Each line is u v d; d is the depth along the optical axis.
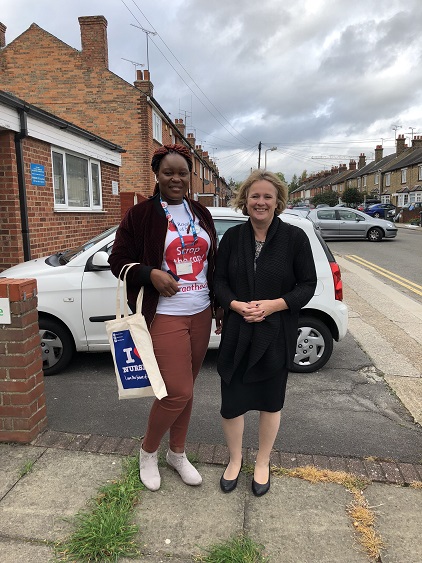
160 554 2.05
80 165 8.77
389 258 13.16
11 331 2.77
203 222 2.42
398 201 47.88
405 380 4.18
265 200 2.30
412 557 2.05
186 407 2.48
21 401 2.85
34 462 2.70
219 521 2.26
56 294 4.06
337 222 18.27
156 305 2.30
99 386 3.98
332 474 2.63
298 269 2.39
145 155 15.70
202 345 2.49
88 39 15.48
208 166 37.28
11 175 6.29
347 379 4.21
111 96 15.58
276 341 2.36
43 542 2.11
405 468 2.72
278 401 2.45
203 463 2.75
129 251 2.35
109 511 2.26
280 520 2.28
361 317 6.40
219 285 2.42
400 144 53.97
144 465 2.53
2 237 6.42
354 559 2.04
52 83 15.73
